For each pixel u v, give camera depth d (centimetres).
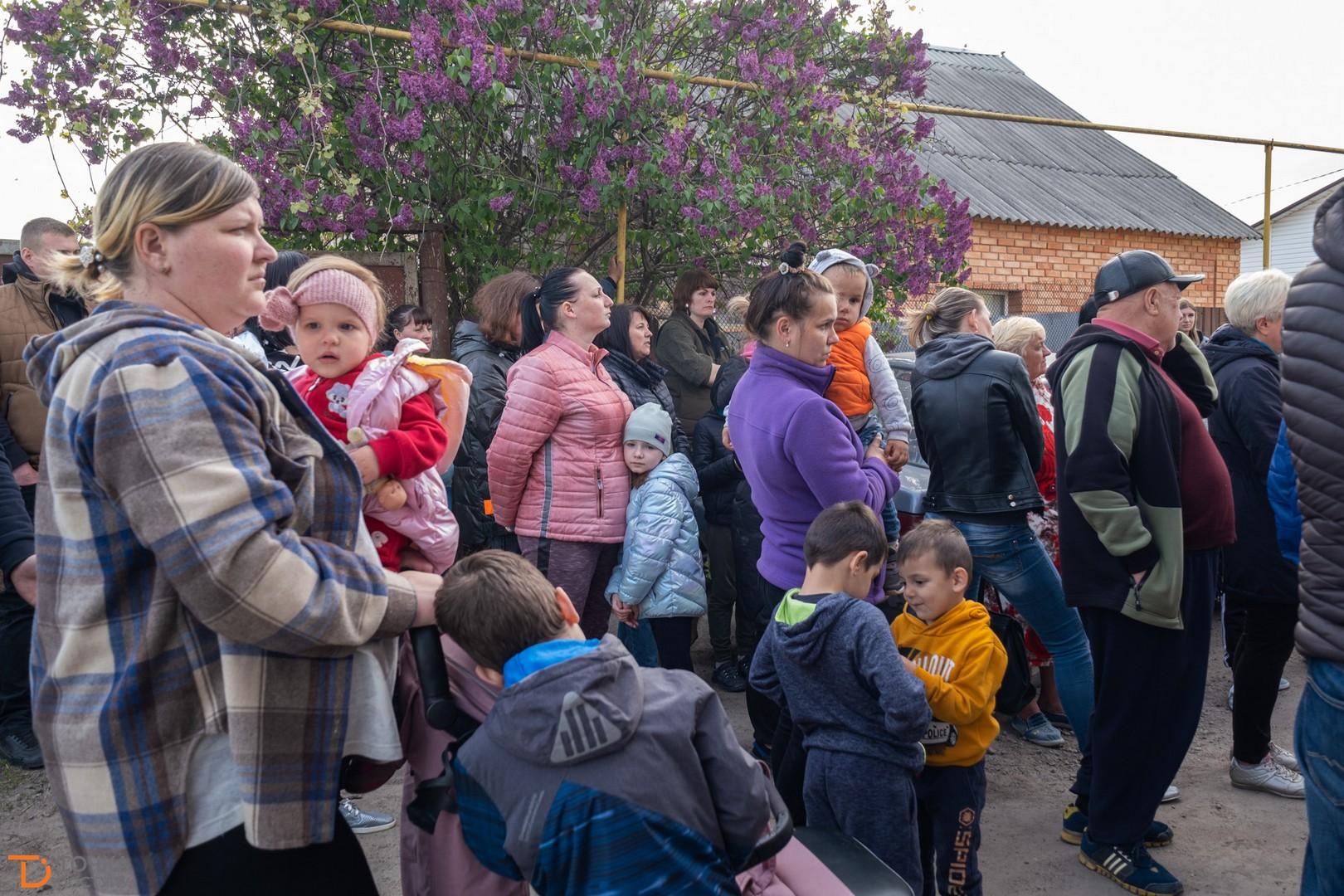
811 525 255
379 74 450
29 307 364
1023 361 371
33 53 436
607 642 163
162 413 125
